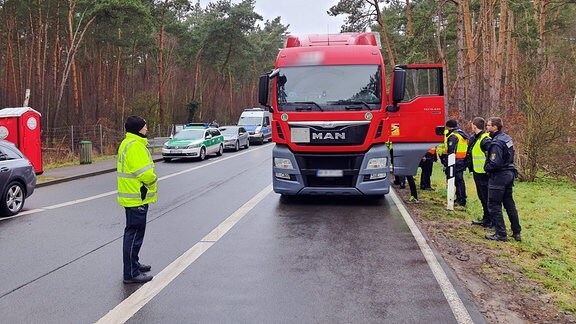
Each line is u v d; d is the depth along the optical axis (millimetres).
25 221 8750
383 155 9398
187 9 42531
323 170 9422
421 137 9883
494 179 7551
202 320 4297
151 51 47375
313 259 6148
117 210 9867
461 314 4383
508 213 7684
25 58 40812
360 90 9391
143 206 5348
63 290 5117
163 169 18422
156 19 37719
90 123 35750
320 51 9742
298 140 9398
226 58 52219
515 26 35906
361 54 9641
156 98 40375
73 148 22594
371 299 4754
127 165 5281
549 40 39094
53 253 6574
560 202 11984
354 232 7621
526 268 6172
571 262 6945
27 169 9766
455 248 6836
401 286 5121
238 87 70438
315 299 4766
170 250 6660
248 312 4461
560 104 15094
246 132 30391
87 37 38312
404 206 9883
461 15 20703
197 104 47562
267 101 9727
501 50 25172
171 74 55531
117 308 4602
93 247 6883
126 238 5316
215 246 6848
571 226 9609
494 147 7461
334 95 9406
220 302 4715
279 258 6207
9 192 9219
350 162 9398
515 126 16438
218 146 24422
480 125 8391
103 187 13609
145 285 5246
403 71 9219
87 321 4316
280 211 9438
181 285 5227
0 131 14086
